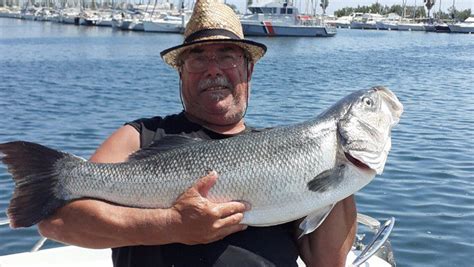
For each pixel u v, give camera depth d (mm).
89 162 3201
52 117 16203
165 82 25812
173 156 3211
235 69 3699
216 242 3279
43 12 109750
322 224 3537
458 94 23016
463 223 7793
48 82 25000
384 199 8750
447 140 13406
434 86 25859
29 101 19359
